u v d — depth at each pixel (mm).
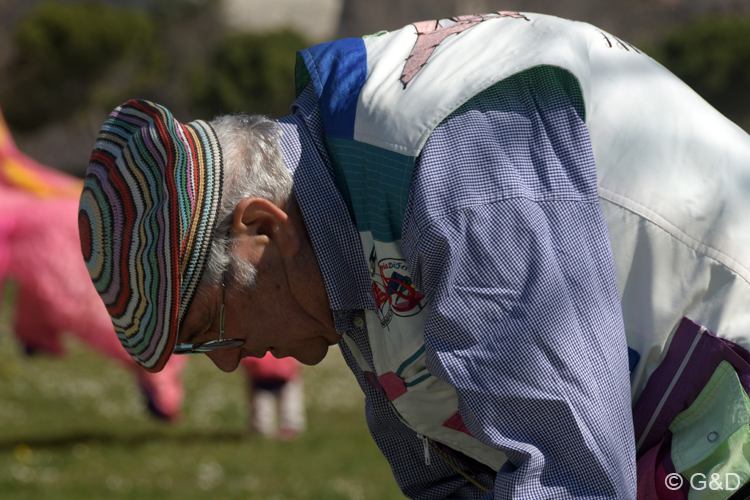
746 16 59156
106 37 70688
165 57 77750
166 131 2680
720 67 56656
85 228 2844
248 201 2691
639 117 2668
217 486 10836
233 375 22469
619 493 2371
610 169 2600
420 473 3420
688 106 2764
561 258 2426
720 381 2572
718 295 2580
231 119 2883
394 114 2621
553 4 54344
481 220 2432
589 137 2559
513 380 2391
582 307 2408
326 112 2834
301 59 3055
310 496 10484
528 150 2527
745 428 2574
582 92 2564
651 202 2566
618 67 2766
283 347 3000
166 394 14859
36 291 13141
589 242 2457
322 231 2748
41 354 13938
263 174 2744
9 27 74188
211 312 2828
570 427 2357
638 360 2623
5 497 9844
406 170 2545
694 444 2602
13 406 16391
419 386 2818
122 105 2885
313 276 2801
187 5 81312
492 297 2408
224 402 18234
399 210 2600
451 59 2682
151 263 2703
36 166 14578
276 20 81125
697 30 57688
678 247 2564
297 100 3006
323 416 17094
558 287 2391
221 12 81500
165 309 2721
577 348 2379
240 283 2766
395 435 3377
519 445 2406
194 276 2723
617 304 2475
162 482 10930
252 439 13992
